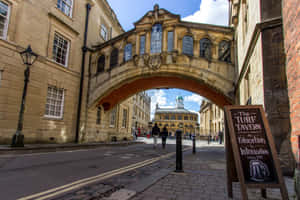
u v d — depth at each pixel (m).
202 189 3.48
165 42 12.32
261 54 4.84
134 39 13.26
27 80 8.73
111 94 15.13
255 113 3.11
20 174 4.36
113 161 6.60
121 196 3.05
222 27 11.57
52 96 12.25
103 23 18.12
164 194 3.18
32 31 10.99
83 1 15.16
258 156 2.87
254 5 5.68
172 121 81.25
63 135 12.66
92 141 14.79
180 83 13.94
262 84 4.77
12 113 9.68
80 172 4.77
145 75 12.72
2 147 7.96
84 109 14.29
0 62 9.36
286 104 4.45
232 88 10.88
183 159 7.35
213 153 9.97
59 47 12.90
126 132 20.84
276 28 4.75
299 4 3.09
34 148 8.35
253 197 3.10
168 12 12.51
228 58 11.40
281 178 2.66
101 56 14.98
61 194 3.15
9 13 10.09
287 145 4.30
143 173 4.78
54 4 12.54
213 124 36.78
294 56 3.33
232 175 3.16
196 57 11.68
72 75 13.71
